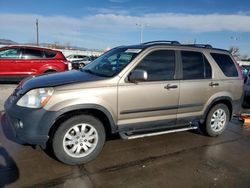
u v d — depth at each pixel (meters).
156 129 4.71
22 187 3.32
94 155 4.06
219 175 3.88
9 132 5.13
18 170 3.71
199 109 5.12
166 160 4.28
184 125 5.09
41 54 11.52
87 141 4.00
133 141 5.01
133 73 4.08
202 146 4.99
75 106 3.76
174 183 3.60
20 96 3.82
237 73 5.69
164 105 4.61
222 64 5.45
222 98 5.38
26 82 4.18
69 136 3.87
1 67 10.98
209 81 5.14
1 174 3.58
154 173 3.83
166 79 4.60
